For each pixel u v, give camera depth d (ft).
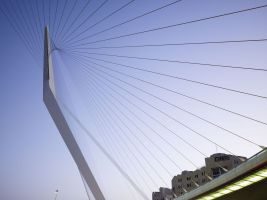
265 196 72.28
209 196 85.20
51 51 126.31
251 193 74.13
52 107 109.19
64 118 108.99
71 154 107.04
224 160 188.96
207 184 81.56
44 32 122.83
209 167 194.39
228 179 71.92
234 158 188.24
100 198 103.55
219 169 188.44
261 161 60.64
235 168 69.46
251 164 63.67
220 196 83.51
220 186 76.18
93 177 105.91
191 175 223.51
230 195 80.38
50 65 116.06
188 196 92.53
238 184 71.82
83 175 106.01
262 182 68.18
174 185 238.48
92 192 104.22
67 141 107.86
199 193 86.02
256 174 64.59
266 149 59.72
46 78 112.47
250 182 69.67
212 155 196.13
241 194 77.00
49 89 110.32
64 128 108.58
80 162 106.63
